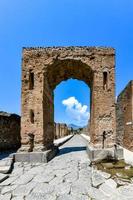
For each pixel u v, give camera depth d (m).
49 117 18.66
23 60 16.64
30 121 16.02
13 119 21.03
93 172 11.91
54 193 9.36
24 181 10.86
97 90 16.30
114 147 15.73
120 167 12.40
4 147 19.22
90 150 15.28
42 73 16.42
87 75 18.38
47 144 17.34
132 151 17.59
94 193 9.33
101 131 15.95
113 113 16.12
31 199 8.84
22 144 15.82
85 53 16.52
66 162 14.43
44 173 12.04
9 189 9.91
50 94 19.19
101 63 16.48
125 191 9.31
